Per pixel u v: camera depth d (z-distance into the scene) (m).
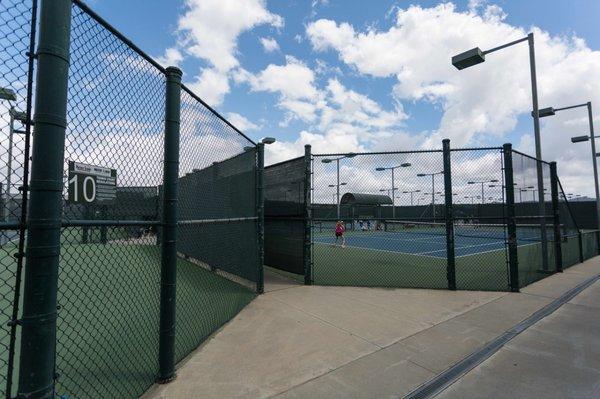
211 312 5.25
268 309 5.56
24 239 1.98
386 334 4.46
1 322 4.55
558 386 3.23
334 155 7.80
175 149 3.32
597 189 14.77
